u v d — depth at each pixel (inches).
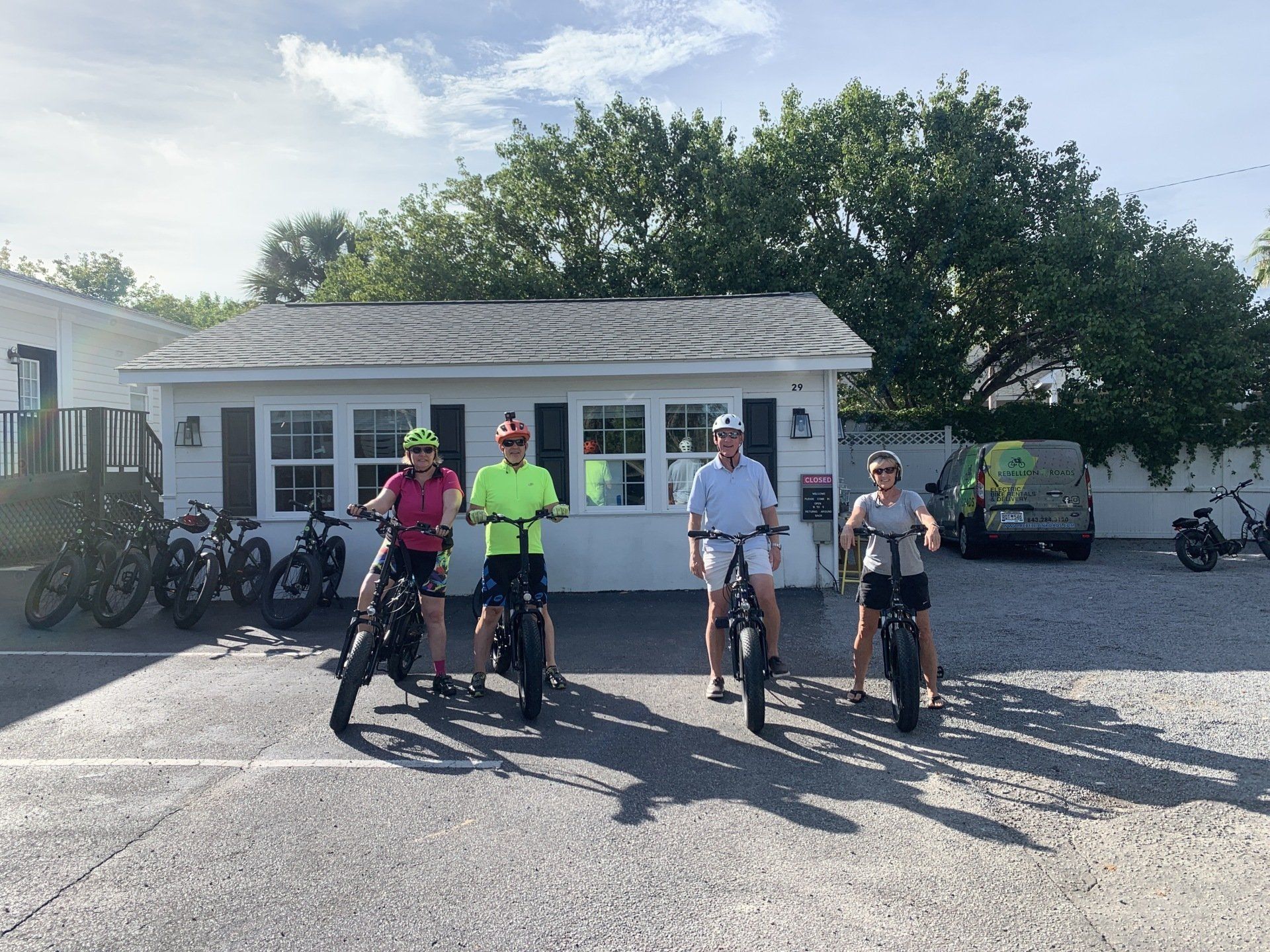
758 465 257.8
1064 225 724.0
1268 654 297.0
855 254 816.3
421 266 960.3
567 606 410.0
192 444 445.7
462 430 448.8
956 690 262.7
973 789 188.2
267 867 154.8
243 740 221.9
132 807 181.0
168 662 303.1
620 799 184.2
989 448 556.1
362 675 228.2
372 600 239.8
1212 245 692.7
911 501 238.1
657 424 447.2
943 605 395.9
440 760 207.5
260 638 341.1
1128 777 193.5
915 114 845.8
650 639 338.3
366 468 450.3
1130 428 697.6
